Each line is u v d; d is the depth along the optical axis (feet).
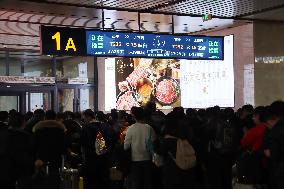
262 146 18.33
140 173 22.62
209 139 23.22
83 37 27.61
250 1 29.01
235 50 39.09
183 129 19.84
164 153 19.85
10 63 56.54
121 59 52.60
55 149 22.54
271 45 36.81
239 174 19.53
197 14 32.81
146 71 49.32
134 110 22.98
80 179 24.26
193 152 19.69
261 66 36.70
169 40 30.58
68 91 56.49
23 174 19.34
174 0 28.17
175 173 19.62
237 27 38.70
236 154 23.26
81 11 30.81
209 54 32.01
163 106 47.24
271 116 17.08
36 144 21.31
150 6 29.84
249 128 21.74
